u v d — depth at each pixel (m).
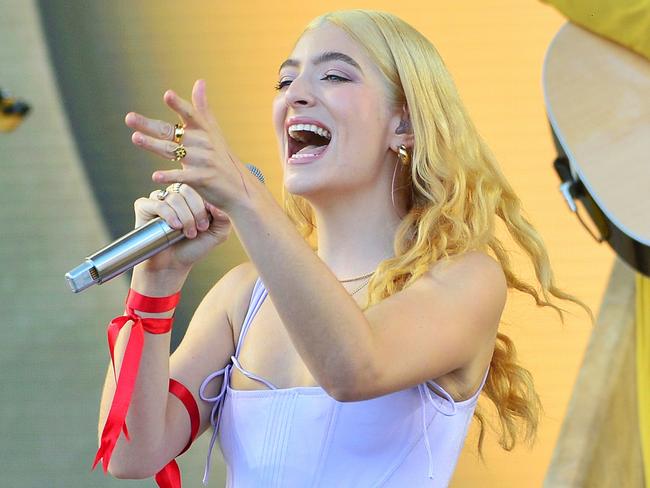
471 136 7.03
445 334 5.92
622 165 10.29
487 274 6.38
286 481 6.31
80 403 14.35
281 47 13.88
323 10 13.78
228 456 6.72
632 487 11.66
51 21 14.52
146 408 6.52
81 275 5.77
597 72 10.55
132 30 14.38
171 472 6.96
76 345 14.52
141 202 6.04
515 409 7.39
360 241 6.80
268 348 6.69
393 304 5.96
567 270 12.44
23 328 14.58
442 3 13.12
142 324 6.42
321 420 6.30
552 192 12.66
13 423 14.28
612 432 11.93
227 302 7.10
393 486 6.26
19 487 14.07
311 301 5.30
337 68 6.73
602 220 10.52
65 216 14.63
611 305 12.33
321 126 6.68
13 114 14.64
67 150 14.62
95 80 14.52
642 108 10.38
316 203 6.82
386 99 6.80
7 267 14.70
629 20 10.31
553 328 12.19
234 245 13.48
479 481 12.17
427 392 6.32
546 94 10.62
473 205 6.86
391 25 6.91
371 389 5.52
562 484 11.88
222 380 6.97
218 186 5.25
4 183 14.70
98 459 6.13
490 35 13.02
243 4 13.98
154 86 14.35
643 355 10.61
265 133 13.71
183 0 14.17
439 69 6.97
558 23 12.91
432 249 6.45
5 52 14.67
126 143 14.55
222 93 13.87
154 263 6.31
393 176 6.87
